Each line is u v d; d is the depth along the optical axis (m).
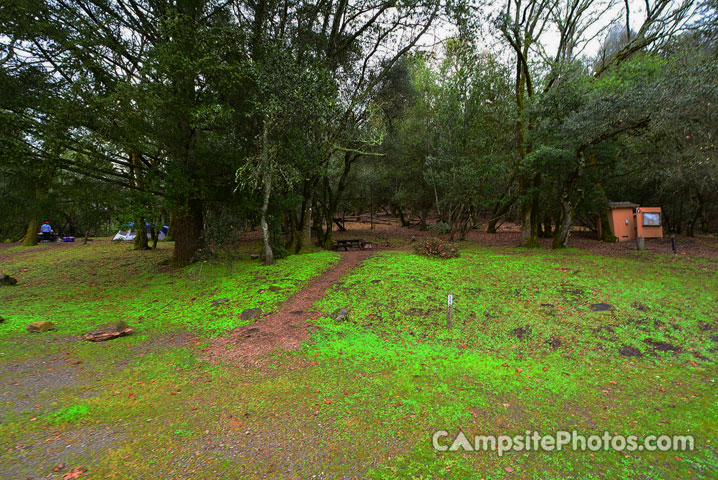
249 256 14.49
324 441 3.03
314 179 15.21
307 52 12.34
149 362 4.90
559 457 2.80
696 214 16.75
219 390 4.05
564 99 11.79
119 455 2.79
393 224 34.25
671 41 13.41
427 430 3.21
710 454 2.81
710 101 7.63
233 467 2.66
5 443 2.91
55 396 3.83
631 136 11.98
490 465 2.69
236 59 10.07
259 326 6.54
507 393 3.99
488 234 22.08
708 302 6.75
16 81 7.80
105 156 9.12
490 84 15.59
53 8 8.20
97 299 8.77
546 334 5.89
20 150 7.70
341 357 5.10
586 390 4.08
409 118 21.67
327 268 11.55
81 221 10.07
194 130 10.40
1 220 8.78
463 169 14.08
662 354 5.05
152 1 9.84
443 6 12.93
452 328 6.27
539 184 14.70
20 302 8.41
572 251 13.15
